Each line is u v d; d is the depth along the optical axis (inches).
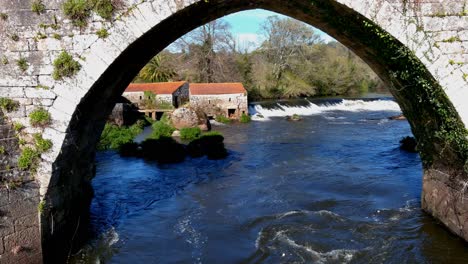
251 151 827.4
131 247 366.0
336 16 310.3
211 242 378.0
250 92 1841.8
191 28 364.5
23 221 277.1
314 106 1600.6
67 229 336.5
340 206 463.2
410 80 323.6
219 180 604.7
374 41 315.9
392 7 270.4
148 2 264.8
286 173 633.0
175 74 1924.2
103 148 826.2
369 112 1478.8
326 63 2044.8
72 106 271.7
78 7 260.1
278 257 344.2
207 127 1141.1
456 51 273.0
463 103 277.1
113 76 316.8
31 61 269.7
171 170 669.9
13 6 266.5
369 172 617.9
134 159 752.3
